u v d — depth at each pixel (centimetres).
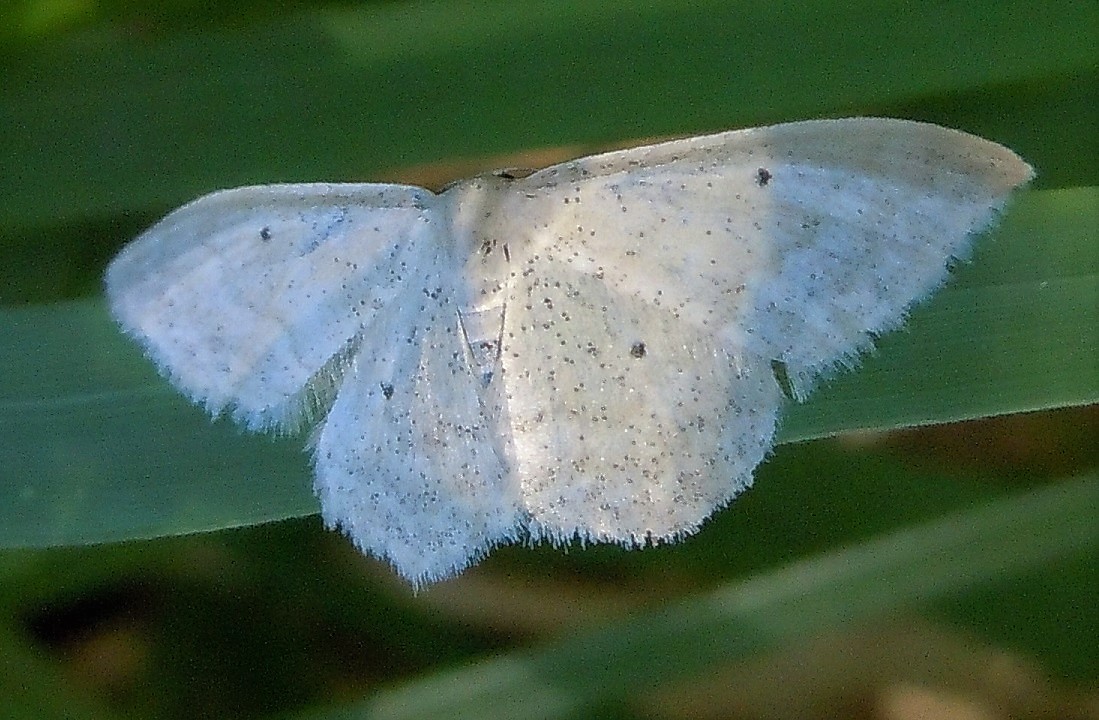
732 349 12
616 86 13
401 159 13
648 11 13
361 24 13
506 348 12
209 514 13
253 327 12
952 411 12
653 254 12
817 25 13
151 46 13
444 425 12
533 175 12
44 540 13
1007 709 13
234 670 13
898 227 12
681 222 12
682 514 12
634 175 12
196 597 13
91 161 13
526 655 13
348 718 13
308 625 13
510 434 12
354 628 13
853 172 12
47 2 13
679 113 13
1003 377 12
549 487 12
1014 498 13
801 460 13
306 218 12
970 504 13
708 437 12
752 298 12
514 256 12
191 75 13
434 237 12
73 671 13
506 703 13
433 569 12
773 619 13
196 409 13
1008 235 12
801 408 12
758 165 12
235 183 13
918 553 13
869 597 13
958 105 13
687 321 12
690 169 12
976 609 13
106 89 13
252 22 13
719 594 13
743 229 12
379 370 12
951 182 12
